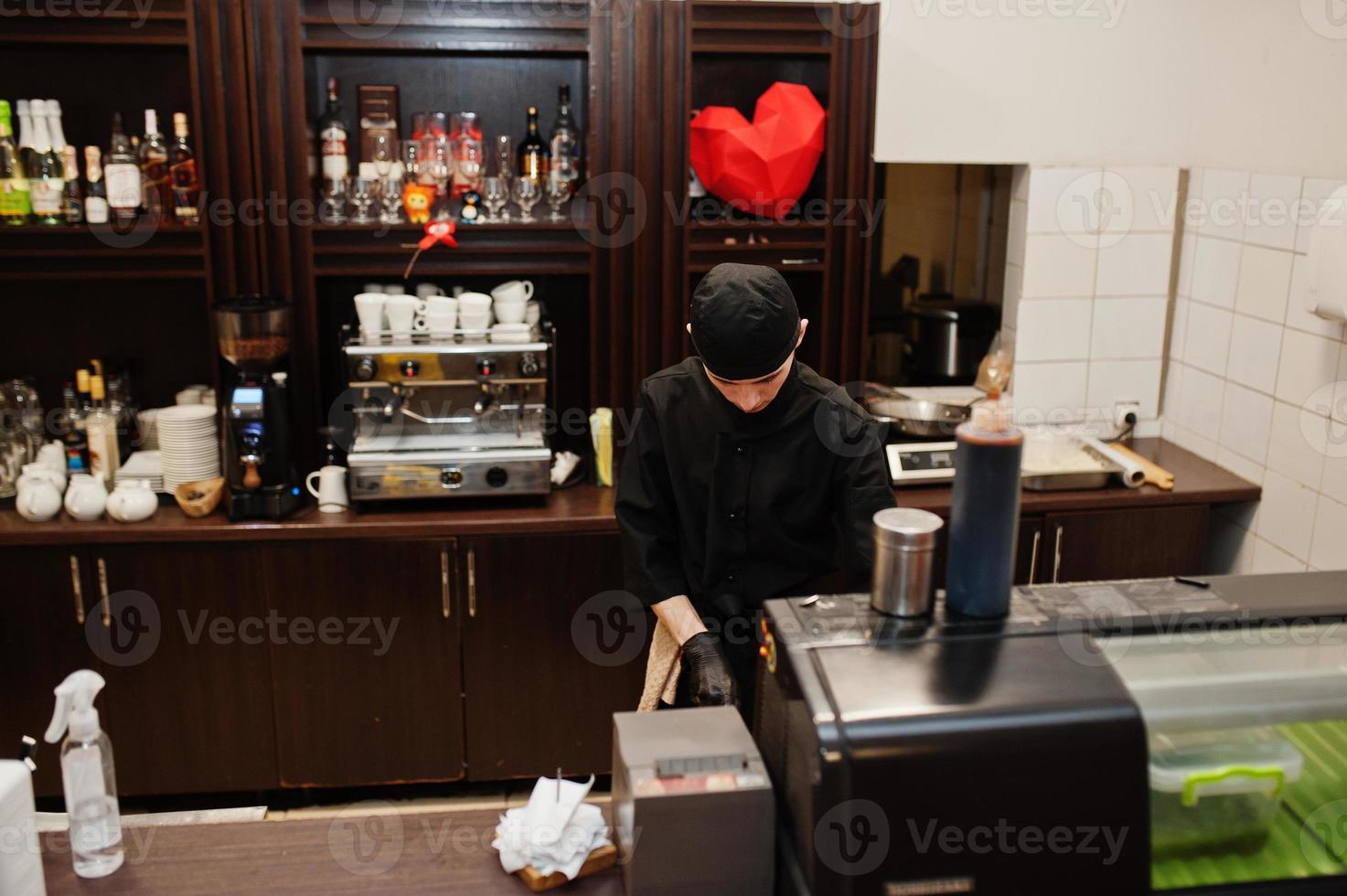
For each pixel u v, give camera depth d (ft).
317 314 10.04
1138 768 4.09
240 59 9.45
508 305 10.01
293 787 10.00
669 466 7.01
